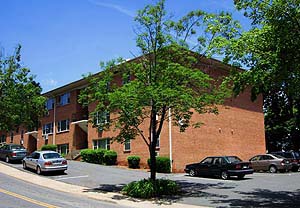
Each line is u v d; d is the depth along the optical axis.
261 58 14.30
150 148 20.28
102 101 20.22
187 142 30.59
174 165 29.58
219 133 33.06
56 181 24.28
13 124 39.50
